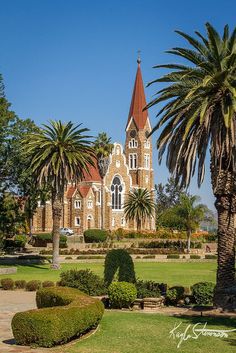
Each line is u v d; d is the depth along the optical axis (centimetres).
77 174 4969
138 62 12325
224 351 1293
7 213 5222
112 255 2478
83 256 6050
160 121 2311
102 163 10700
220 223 2234
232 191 2211
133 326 1620
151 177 12200
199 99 2195
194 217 7794
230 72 2138
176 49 2245
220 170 2184
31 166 4781
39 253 6444
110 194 10812
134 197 10212
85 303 1494
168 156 2369
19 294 2902
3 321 1873
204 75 2206
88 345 1338
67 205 10362
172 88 2294
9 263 5372
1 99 4891
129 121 12156
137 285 2364
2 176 5106
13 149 4891
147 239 8719
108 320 1731
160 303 2202
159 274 4356
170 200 15938
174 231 9406
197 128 2225
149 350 1295
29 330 1299
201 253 7150
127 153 12094
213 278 4006
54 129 4766
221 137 2156
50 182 4847
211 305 2311
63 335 1310
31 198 5462
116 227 10881
